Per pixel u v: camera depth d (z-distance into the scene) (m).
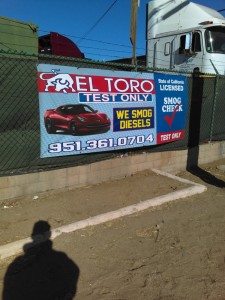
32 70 5.18
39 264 3.86
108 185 6.30
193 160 8.23
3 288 3.45
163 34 12.62
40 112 5.33
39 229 4.50
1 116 5.00
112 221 4.96
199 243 4.51
